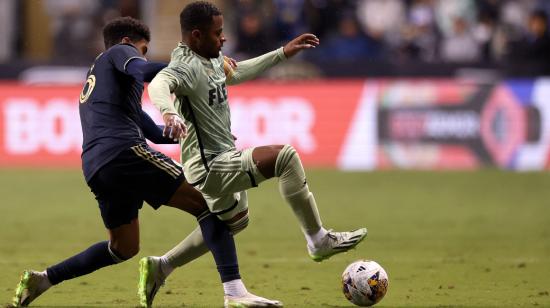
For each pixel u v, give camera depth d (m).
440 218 42.41
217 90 21.41
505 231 38.66
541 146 63.12
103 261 23.05
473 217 42.84
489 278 27.84
